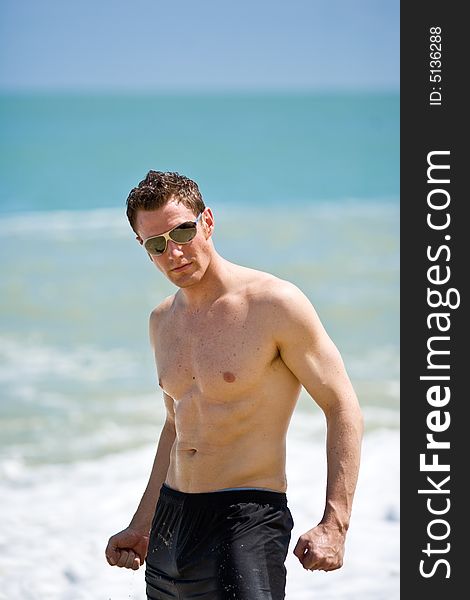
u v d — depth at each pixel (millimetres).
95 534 6156
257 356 3359
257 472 3375
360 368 11195
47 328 13438
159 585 3490
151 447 8445
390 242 20094
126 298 15133
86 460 8070
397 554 5539
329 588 5094
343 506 3223
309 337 3336
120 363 11695
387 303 14656
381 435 8281
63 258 18094
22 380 10836
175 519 3439
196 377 3463
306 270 17219
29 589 5230
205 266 3441
